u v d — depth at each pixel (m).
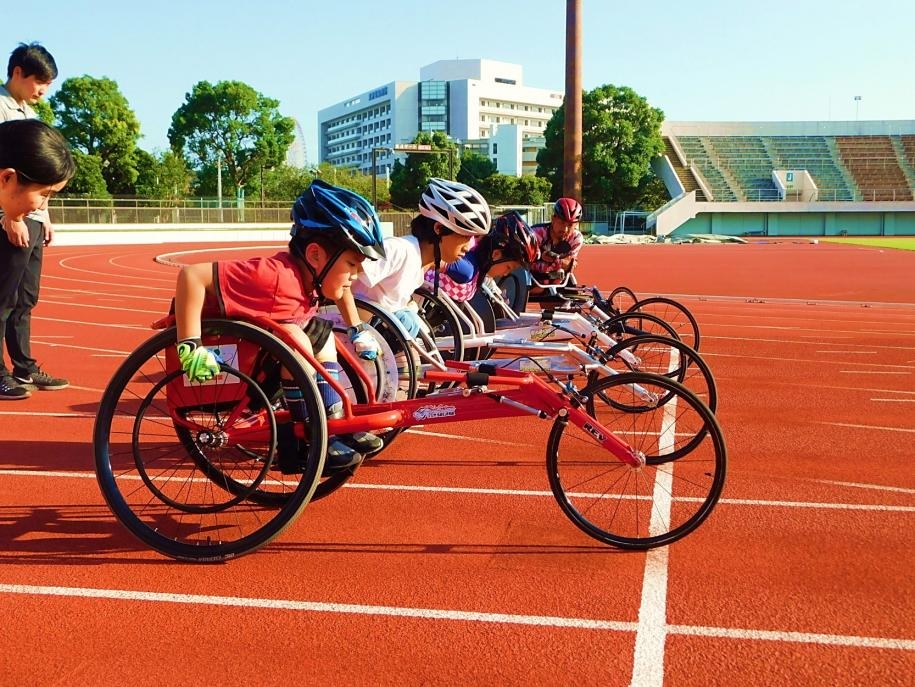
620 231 70.31
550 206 53.84
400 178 74.12
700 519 3.39
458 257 4.91
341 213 3.36
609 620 2.83
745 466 4.64
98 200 45.31
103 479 3.37
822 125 77.25
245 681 2.46
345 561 3.33
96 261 25.39
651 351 6.32
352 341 3.89
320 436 3.25
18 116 5.64
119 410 5.79
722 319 11.88
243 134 64.62
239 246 41.03
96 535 3.60
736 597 3.01
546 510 3.93
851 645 2.66
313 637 2.72
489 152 120.62
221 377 3.47
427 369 4.22
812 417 5.81
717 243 55.16
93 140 56.28
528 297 6.74
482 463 4.68
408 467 4.60
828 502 4.04
